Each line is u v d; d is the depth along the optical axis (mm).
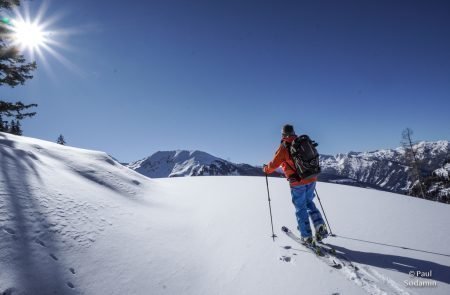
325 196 8375
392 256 4141
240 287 3670
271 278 3797
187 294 3580
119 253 4074
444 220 5668
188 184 11789
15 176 5004
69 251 3719
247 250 4676
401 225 5426
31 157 6555
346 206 7016
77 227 4305
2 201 4059
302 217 4707
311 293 3387
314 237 4656
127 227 4984
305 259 4230
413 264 3875
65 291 3096
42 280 3084
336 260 4105
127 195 7402
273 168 5023
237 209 7195
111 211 5438
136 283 3580
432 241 4609
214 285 3766
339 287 3457
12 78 17766
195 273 4066
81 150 10125
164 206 7496
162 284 3686
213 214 6840
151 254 4312
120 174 8977
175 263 4234
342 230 5332
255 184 11336
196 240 5254
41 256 3412
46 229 3932
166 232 5328
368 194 8461
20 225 3754
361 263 3988
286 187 10273
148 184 9602
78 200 5223
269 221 6109
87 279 3387
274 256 4387
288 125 4965
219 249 4812
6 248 3264
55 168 6762
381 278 3588
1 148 6164
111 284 3439
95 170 8188
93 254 3848
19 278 2961
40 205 4434
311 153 4613
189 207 7691
